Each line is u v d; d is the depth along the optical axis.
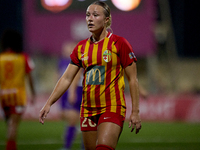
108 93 10.73
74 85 18.86
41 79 69.56
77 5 55.19
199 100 43.81
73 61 11.33
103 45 10.84
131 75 10.78
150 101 46.12
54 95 11.15
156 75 70.00
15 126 16.73
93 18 10.86
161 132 33.16
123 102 10.88
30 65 17.58
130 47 10.90
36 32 56.41
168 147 23.00
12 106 16.89
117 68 10.84
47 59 69.75
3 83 17.02
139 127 10.48
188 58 77.19
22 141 25.94
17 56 17.22
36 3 55.97
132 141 26.27
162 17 65.75
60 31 55.88
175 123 43.72
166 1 64.50
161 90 61.00
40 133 32.06
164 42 72.25
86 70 11.09
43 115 10.91
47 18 56.03
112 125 10.34
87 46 11.09
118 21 54.62
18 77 17.11
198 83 74.62
